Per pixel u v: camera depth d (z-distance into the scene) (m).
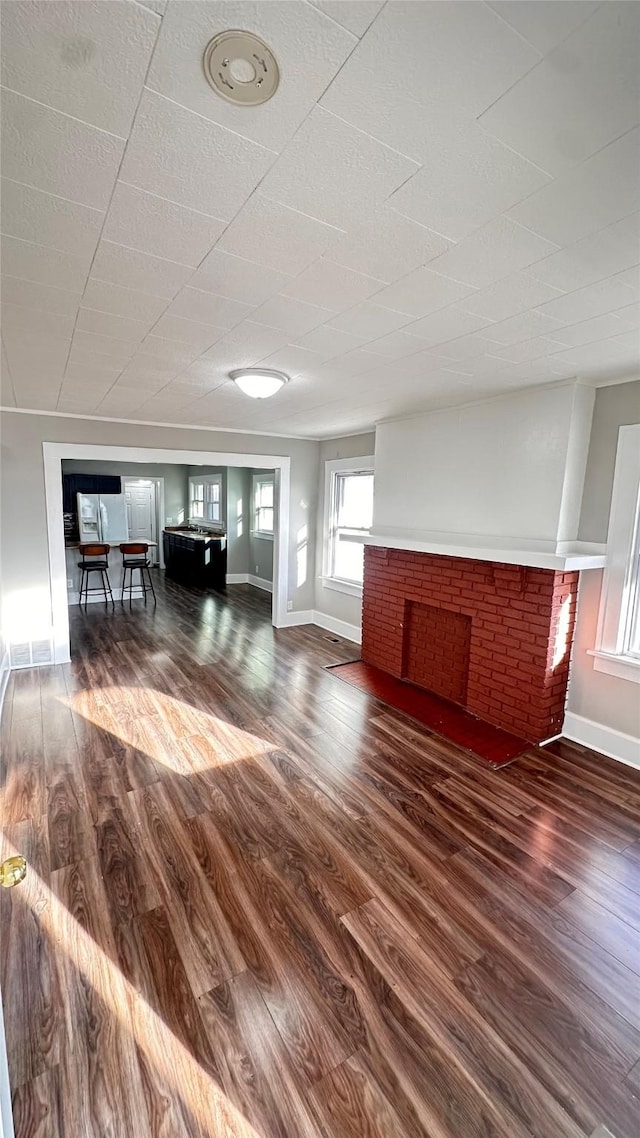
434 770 2.89
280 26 0.76
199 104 0.91
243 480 8.73
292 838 2.28
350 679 4.34
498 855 2.20
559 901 1.95
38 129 0.97
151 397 3.60
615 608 3.00
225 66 0.83
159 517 10.48
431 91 0.88
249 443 5.41
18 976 1.58
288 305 1.84
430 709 3.73
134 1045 1.40
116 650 5.05
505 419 3.36
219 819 2.40
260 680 4.30
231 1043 1.41
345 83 0.86
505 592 3.34
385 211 1.25
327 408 3.92
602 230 1.32
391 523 4.43
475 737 3.29
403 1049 1.41
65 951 1.68
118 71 0.84
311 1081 1.33
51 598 4.54
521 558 3.05
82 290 1.72
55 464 4.41
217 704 3.78
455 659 3.86
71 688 4.04
